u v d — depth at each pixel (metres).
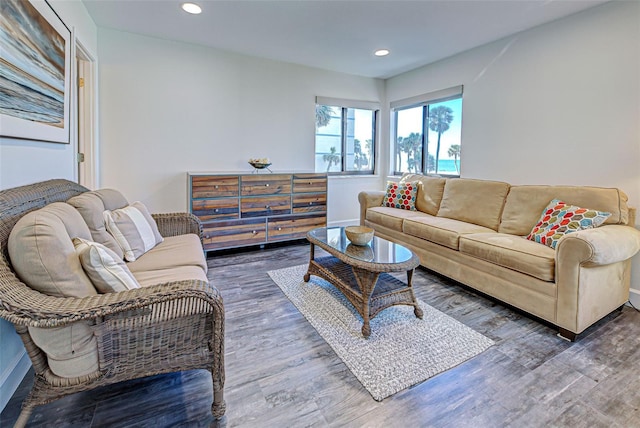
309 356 1.81
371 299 2.06
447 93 3.94
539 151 3.05
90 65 3.02
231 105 3.88
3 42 1.39
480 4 2.59
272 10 2.73
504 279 2.33
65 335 1.13
